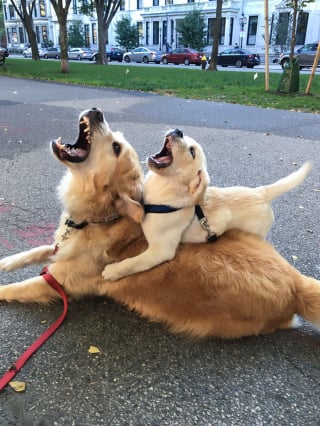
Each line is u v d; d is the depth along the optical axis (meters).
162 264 0.82
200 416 0.66
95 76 6.14
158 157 0.83
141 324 0.86
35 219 1.28
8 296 0.90
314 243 1.21
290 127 2.78
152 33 18.69
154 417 0.65
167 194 0.81
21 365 0.73
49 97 3.89
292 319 0.85
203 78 6.12
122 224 0.86
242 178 1.73
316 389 0.73
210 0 16.39
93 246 0.86
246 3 15.32
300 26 13.34
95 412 0.65
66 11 6.64
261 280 0.78
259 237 0.92
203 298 0.79
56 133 2.39
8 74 6.58
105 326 0.85
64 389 0.69
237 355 0.80
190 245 0.85
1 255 1.07
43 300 0.91
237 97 4.14
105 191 0.84
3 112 3.02
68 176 0.90
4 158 1.88
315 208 1.46
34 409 0.65
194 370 0.75
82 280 0.89
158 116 3.03
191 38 15.20
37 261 0.99
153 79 5.80
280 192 0.94
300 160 2.02
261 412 0.67
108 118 2.87
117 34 19.23
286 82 4.37
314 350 0.82
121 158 0.84
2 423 0.62
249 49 15.62
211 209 0.86
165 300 0.83
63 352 0.77
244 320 0.79
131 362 0.76
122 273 0.83
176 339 0.83
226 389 0.71
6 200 1.41
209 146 2.22
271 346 0.83
